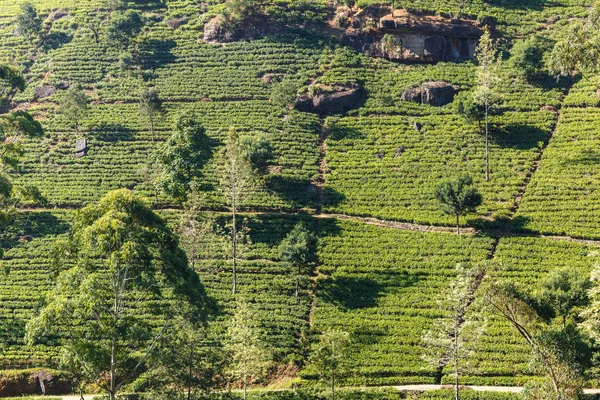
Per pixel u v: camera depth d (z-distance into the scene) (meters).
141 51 135.50
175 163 95.81
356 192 102.94
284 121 116.69
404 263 89.44
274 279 87.88
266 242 93.75
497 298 62.75
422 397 68.62
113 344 57.28
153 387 64.06
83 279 57.06
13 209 78.00
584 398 59.84
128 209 58.09
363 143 112.38
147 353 59.50
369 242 93.44
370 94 122.19
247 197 100.00
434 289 84.81
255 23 138.50
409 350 76.56
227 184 95.19
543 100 116.44
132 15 135.75
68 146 114.00
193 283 59.72
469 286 65.44
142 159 110.25
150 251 65.19
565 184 98.81
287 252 86.25
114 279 59.41
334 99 119.56
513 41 130.62
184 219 91.12
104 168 109.38
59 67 133.38
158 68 131.25
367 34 133.25
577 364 57.75
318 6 141.12
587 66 73.12
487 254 89.25
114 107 122.38
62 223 98.00
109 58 134.88
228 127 115.44
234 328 70.25
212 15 142.00
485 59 110.62
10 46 142.12
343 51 131.00
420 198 100.31
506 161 105.31
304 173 106.81
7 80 81.75
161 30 141.12
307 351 78.38
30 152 113.25
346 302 84.44
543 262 86.44
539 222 93.62
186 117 102.81
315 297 85.44
